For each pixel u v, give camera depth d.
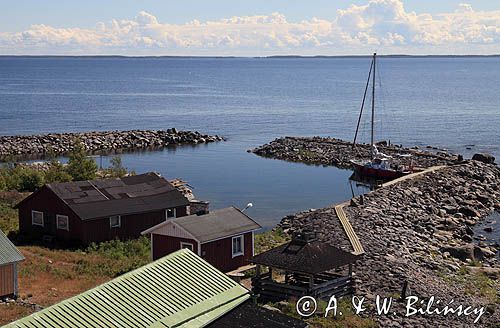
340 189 68.06
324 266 27.25
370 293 30.28
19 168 64.62
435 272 36.25
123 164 84.44
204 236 34.09
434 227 49.69
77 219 41.47
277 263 27.56
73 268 35.81
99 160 87.19
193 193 65.06
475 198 61.38
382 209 52.62
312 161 86.38
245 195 64.44
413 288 31.47
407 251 40.53
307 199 62.84
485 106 158.88
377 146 93.19
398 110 153.12
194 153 94.81
